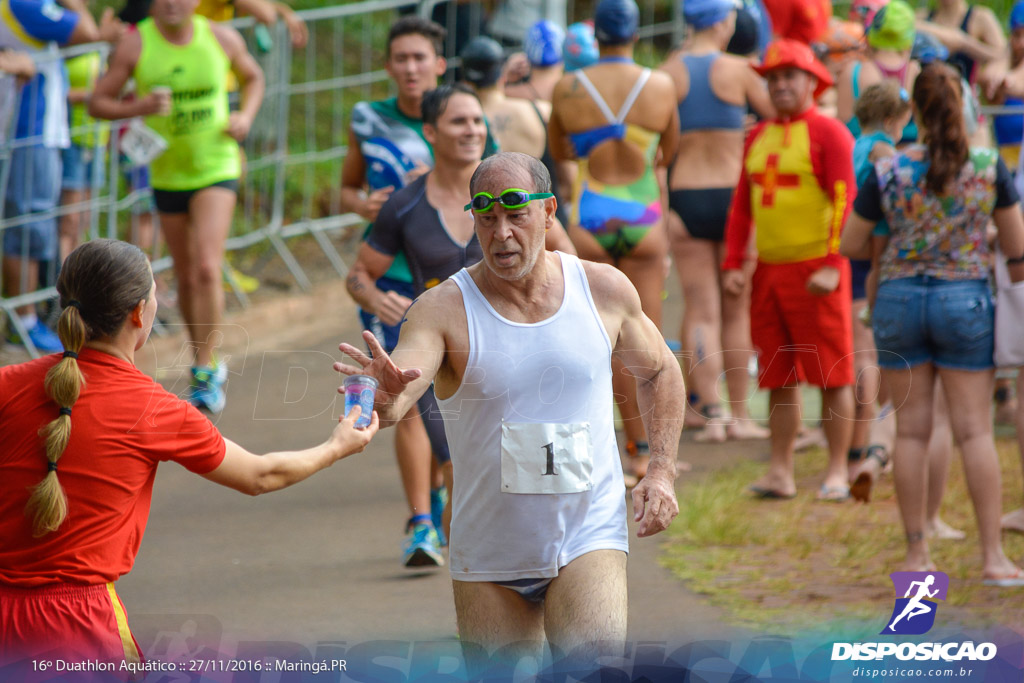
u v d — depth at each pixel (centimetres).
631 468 2305
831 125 2150
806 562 1869
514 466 1108
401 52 2177
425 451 1873
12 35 2895
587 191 2361
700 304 2620
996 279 1753
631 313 1154
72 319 1031
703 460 2484
